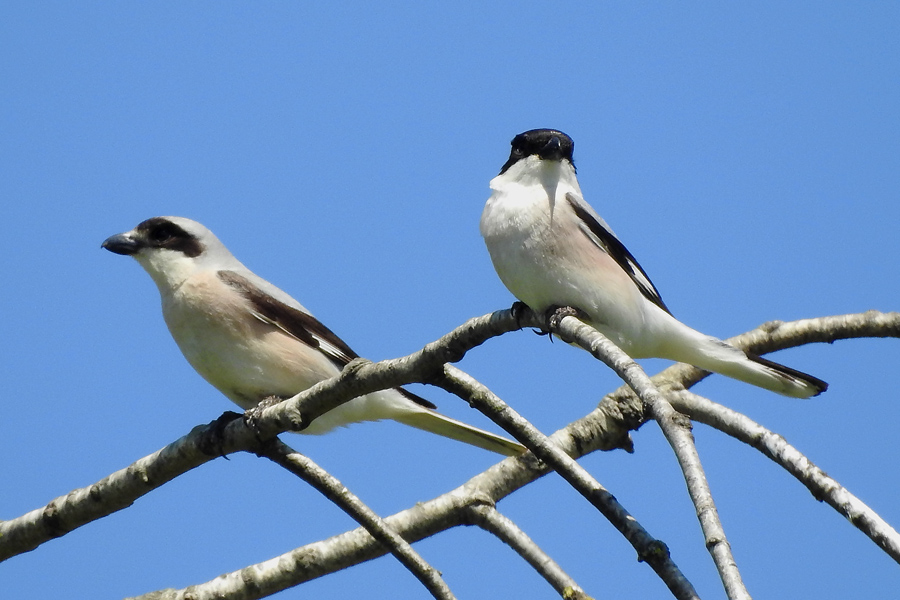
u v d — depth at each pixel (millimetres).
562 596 9547
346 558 10555
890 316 11648
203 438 9906
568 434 11414
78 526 10367
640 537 7781
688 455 7445
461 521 10664
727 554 6816
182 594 10438
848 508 8023
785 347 12039
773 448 8734
